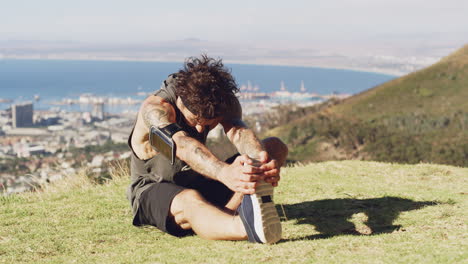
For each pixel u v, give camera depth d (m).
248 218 1.97
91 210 3.20
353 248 1.93
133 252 2.14
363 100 66.94
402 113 59.00
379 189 3.67
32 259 2.12
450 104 60.81
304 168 4.98
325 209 2.94
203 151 2.07
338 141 46.03
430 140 46.75
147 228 2.65
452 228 2.24
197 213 2.24
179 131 2.17
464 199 3.13
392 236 2.12
